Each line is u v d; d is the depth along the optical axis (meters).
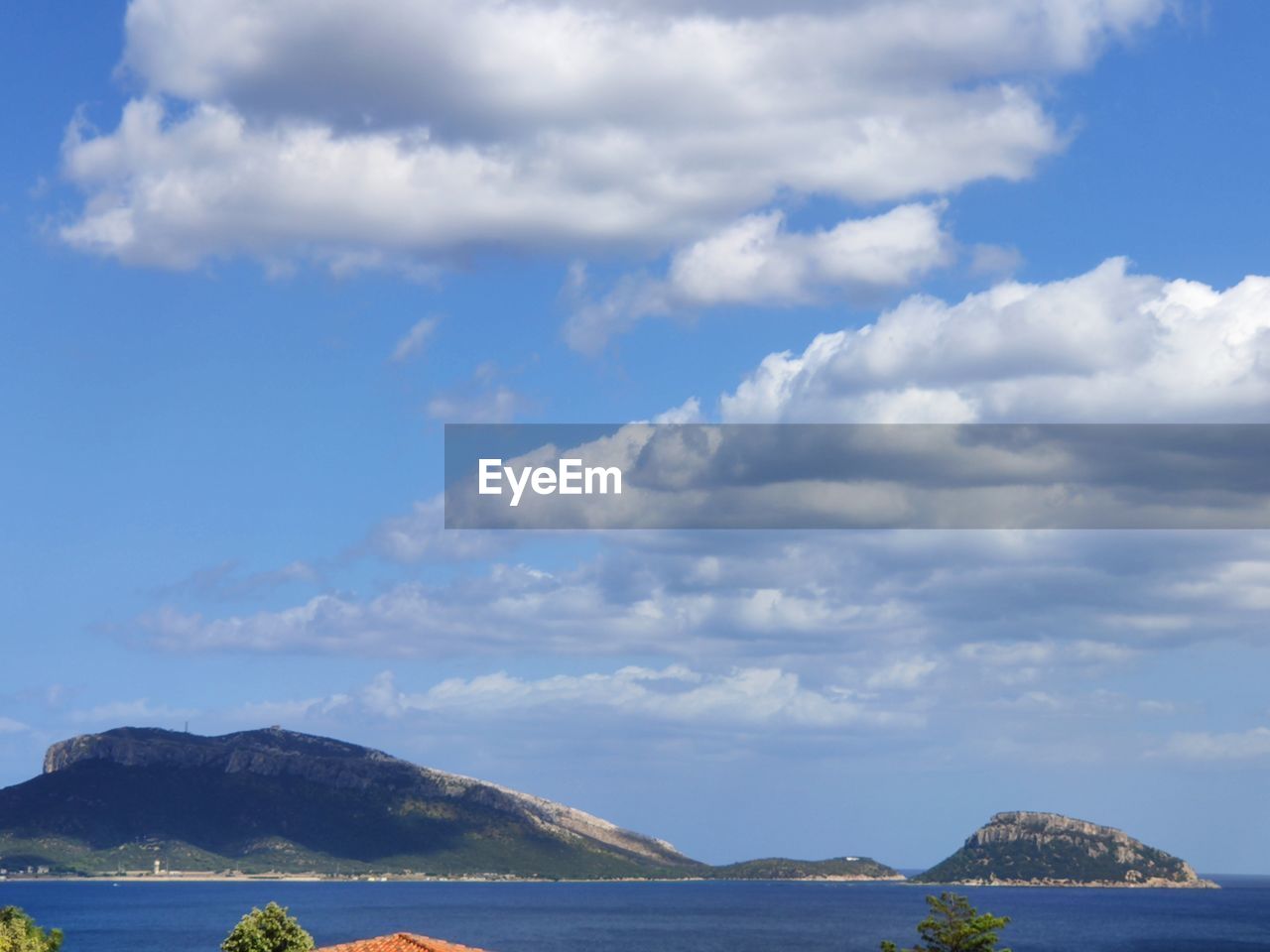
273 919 66.06
